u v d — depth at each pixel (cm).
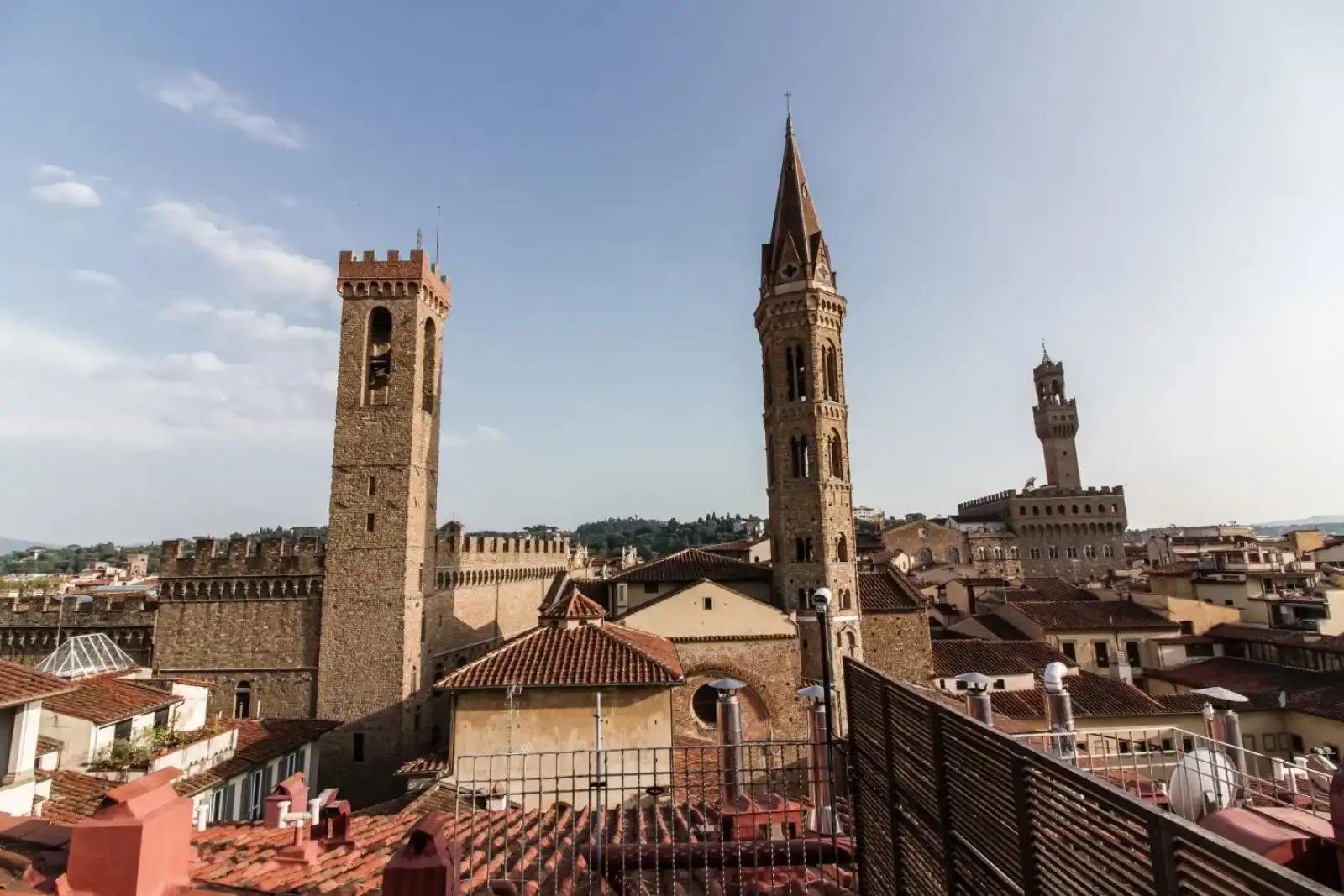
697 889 1366
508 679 3359
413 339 6341
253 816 4075
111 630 6744
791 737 4847
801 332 5966
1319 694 5006
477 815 1991
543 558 9731
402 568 5997
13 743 2545
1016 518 15775
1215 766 1384
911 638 5744
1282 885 438
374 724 5781
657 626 5047
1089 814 661
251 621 6019
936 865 985
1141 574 8962
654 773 1455
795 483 5716
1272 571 7612
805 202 6362
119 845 816
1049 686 2217
